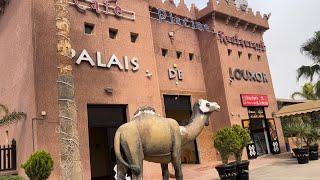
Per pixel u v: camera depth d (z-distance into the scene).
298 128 20.88
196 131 8.91
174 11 23.84
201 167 20.73
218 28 25.22
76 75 15.77
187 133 8.74
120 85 17.52
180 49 23.97
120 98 17.33
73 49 15.99
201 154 23.03
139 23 19.53
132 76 18.22
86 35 16.80
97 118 16.59
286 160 21.22
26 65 15.03
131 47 18.67
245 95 25.62
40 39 14.88
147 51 19.44
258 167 19.09
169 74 22.47
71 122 9.78
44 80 14.53
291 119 24.58
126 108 17.70
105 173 21.62
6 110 14.73
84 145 15.23
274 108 28.59
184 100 23.53
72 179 9.39
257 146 25.70
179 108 22.95
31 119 14.04
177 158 8.19
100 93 16.55
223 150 12.74
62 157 9.51
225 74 24.52
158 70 21.89
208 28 25.00
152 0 22.34
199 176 17.45
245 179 13.01
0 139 17.77
